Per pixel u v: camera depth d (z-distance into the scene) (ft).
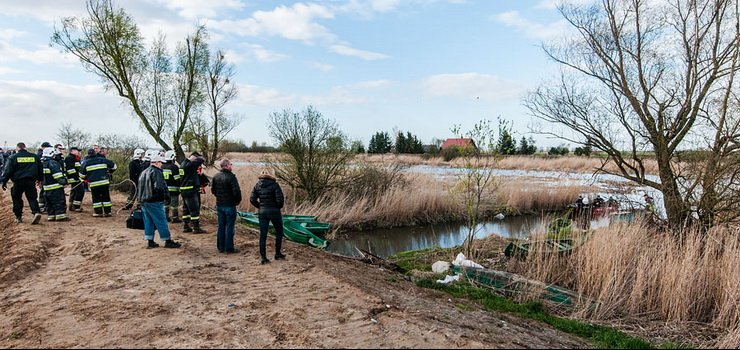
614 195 45.70
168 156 41.70
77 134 102.12
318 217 59.47
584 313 27.78
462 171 47.75
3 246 32.81
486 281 33.50
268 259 29.99
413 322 19.13
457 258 38.37
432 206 66.28
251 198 29.94
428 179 82.58
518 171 116.78
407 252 46.85
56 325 19.30
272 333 18.03
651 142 38.22
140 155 48.93
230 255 31.09
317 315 19.85
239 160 132.67
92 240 34.04
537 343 19.34
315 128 64.13
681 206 36.70
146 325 19.01
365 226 61.05
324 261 33.78
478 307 27.53
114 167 46.34
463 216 66.90
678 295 27.25
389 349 16.25
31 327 19.11
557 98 41.34
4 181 38.40
